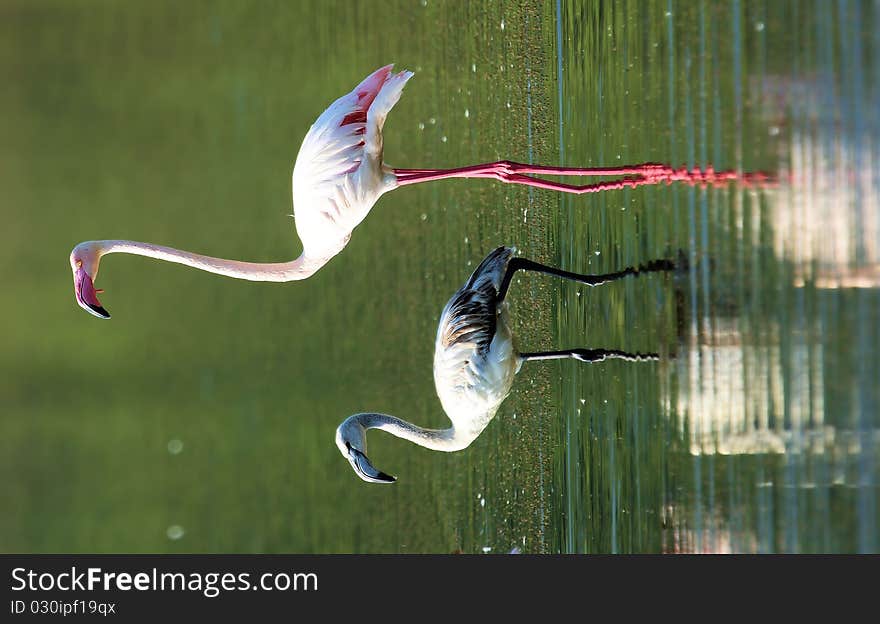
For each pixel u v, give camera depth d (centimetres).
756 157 1308
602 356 1683
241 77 4062
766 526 1292
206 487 3666
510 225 2264
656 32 1549
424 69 2894
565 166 1952
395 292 2973
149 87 4403
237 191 3994
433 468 2639
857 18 1130
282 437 3406
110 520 3878
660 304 1538
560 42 1977
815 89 1200
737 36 1337
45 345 4353
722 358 1386
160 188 4259
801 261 1234
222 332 3766
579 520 1825
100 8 4662
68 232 4488
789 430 1259
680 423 1481
